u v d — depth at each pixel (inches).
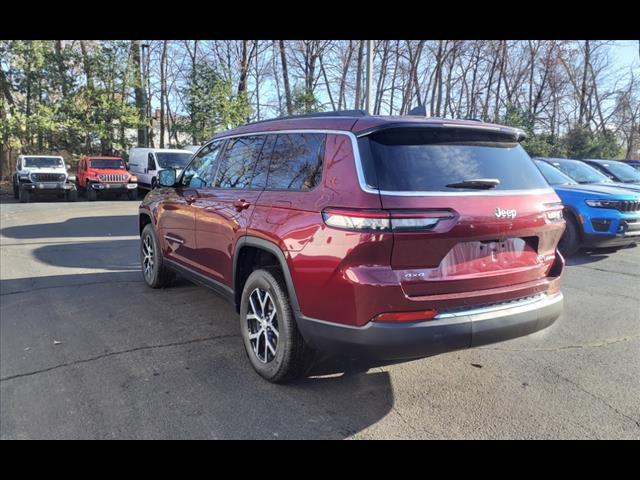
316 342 121.1
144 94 1171.9
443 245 111.1
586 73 1409.9
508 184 125.3
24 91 987.3
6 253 333.7
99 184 781.9
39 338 169.9
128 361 151.7
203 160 194.2
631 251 349.4
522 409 127.0
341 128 123.7
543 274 131.8
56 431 113.6
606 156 1137.4
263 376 139.8
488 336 116.0
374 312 108.1
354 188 112.2
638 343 173.0
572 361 157.3
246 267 154.7
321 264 115.4
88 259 313.4
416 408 126.8
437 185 113.3
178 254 204.4
